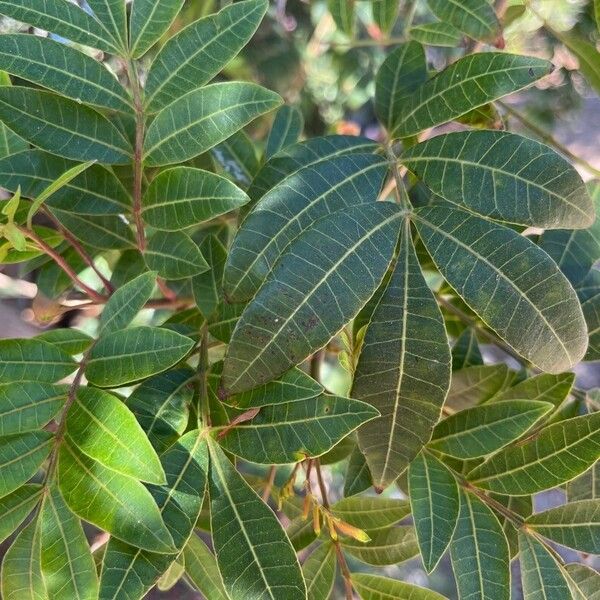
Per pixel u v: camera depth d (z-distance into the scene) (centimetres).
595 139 53
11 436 14
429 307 14
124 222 20
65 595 13
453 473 16
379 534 19
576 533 16
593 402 19
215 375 16
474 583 15
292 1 41
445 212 15
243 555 14
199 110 16
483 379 19
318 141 17
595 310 19
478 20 18
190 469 14
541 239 19
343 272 13
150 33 17
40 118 16
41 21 16
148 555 13
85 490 13
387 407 14
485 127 20
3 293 28
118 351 14
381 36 26
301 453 14
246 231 14
